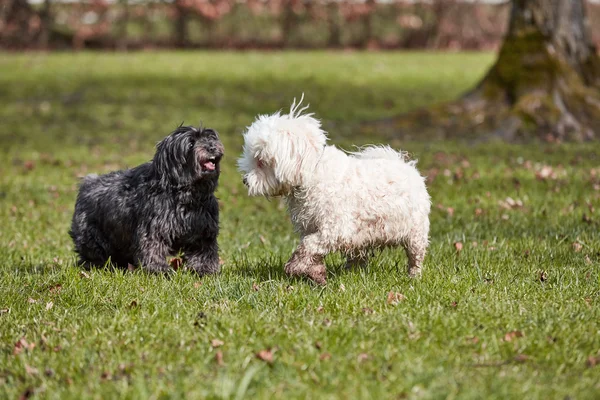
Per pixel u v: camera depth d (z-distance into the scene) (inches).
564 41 694.5
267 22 1667.1
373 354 215.5
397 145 645.3
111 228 319.3
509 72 697.6
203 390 191.5
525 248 344.5
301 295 265.6
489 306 254.1
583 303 260.7
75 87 1109.1
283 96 1011.9
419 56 1486.2
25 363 216.1
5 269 335.6
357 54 1535.4
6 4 1604.3
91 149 720.3
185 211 301.7
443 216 428.1
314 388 194.4
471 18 1652.3
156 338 232.5
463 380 197.6
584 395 187.8
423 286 276.8
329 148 279.7
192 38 1660.9
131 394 190.5
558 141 629.9
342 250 278.7
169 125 842.2
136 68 1298.0
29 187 552.4
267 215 454.3
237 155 653.3
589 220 396.8
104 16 1630.2
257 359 213.2
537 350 218.2
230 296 274.4
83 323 248.5
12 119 900.6
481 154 597.9
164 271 303.9
